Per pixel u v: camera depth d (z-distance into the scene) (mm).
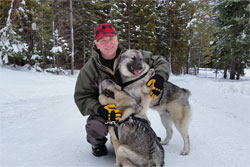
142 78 2514
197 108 6086
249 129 4031
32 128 4113
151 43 23406
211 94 9000
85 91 2729
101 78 2625
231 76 18219
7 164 2574
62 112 5590
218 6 13883
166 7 24797
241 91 9047
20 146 3162
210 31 29297
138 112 2436
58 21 20281
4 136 3635
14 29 14367
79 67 25859
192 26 26594
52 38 18594
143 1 22938
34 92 9133
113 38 2443
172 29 24969
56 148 3100
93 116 2746
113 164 2639
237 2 13055
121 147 2281
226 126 4223
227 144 3271
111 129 2479
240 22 13070
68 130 3961
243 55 15039
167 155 2965
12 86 9359
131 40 23625
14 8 15031
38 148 3088
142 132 2223
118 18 22859
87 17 22109
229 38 14672
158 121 4676
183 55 27141
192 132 3869
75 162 2674
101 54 2613
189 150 3025
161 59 2887
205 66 45875
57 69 16953
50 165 2570
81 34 24000
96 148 2830
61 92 9930
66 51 20484
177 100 3148
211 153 2977
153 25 23156
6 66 15438
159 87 2480
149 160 2125
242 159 2760
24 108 6156
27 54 15219
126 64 2451
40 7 16141
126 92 2463
